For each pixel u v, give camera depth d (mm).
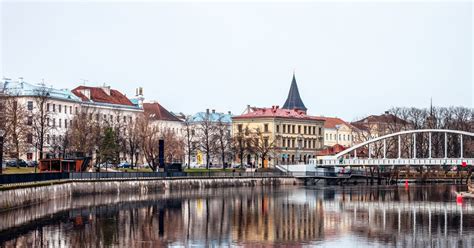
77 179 128500
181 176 159625
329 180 197750
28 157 181375
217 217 102062
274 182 185375
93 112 187625
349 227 91188
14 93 183125
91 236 81500
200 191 157000
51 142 186625
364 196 144125
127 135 196375
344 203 126250
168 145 195375
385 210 112875
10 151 141625
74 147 165875
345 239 81000
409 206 119688
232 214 106438
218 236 83000
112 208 112250
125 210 109562
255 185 179875
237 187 173375
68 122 198125
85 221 94312
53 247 74125
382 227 91062
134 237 81312
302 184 192750
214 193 151625
